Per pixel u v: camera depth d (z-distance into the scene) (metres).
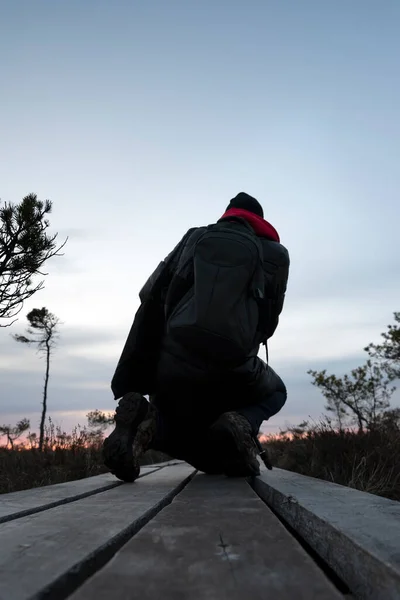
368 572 0.69
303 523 1.19
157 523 1.15
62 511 1.32
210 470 3.24
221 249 2.39
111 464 2.50
